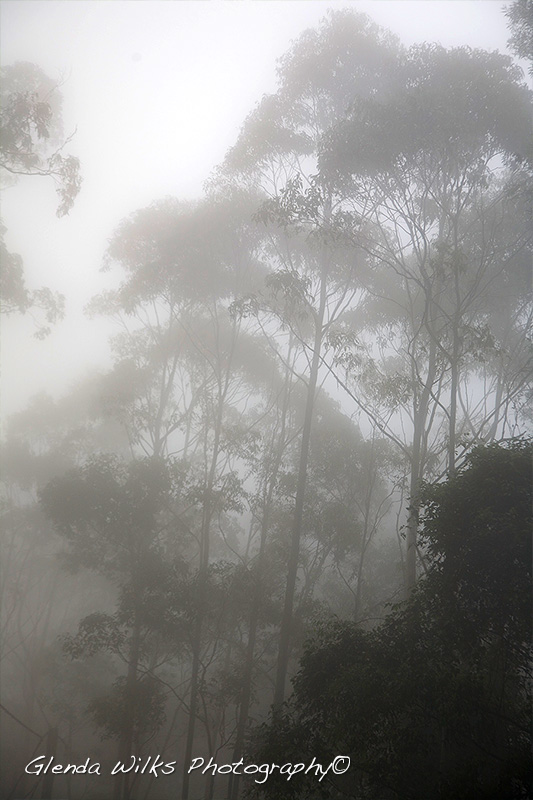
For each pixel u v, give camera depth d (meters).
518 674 11.20
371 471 23.50
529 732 10.04
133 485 19.19
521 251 18.86
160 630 19.81
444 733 10.83
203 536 19.84
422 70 17.23
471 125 15.85
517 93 15.99
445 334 19.30
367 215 18.67
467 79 16.28
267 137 20.98
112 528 19.48
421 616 10.75
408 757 10.95
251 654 19.81
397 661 10.63
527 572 9.65
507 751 10.15
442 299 20.84
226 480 20.03
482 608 10.16
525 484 9.86
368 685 10.20
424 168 16.78
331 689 10.75
